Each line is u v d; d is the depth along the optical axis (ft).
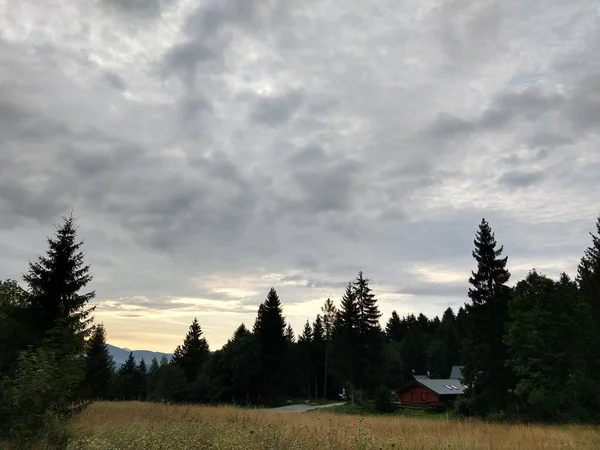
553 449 36.29
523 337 89.81
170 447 26.61
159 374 252.21
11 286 62.44
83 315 64.59
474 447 35.81
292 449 28.94
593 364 86.58
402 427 51.31
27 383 32.99
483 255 121.60
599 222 124.26
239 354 209.97
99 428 38.40
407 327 425.28
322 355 293.23
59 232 65.31
